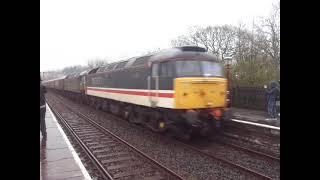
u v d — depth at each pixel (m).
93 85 23.73
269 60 19.42
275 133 11.02
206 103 10.89
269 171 8.05
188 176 7.74
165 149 10.41
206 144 11.16
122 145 11.16
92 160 9.12
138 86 13.80
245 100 18.50
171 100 10.80
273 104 14.05
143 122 14.17
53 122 15.33
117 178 7.73
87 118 18.33
